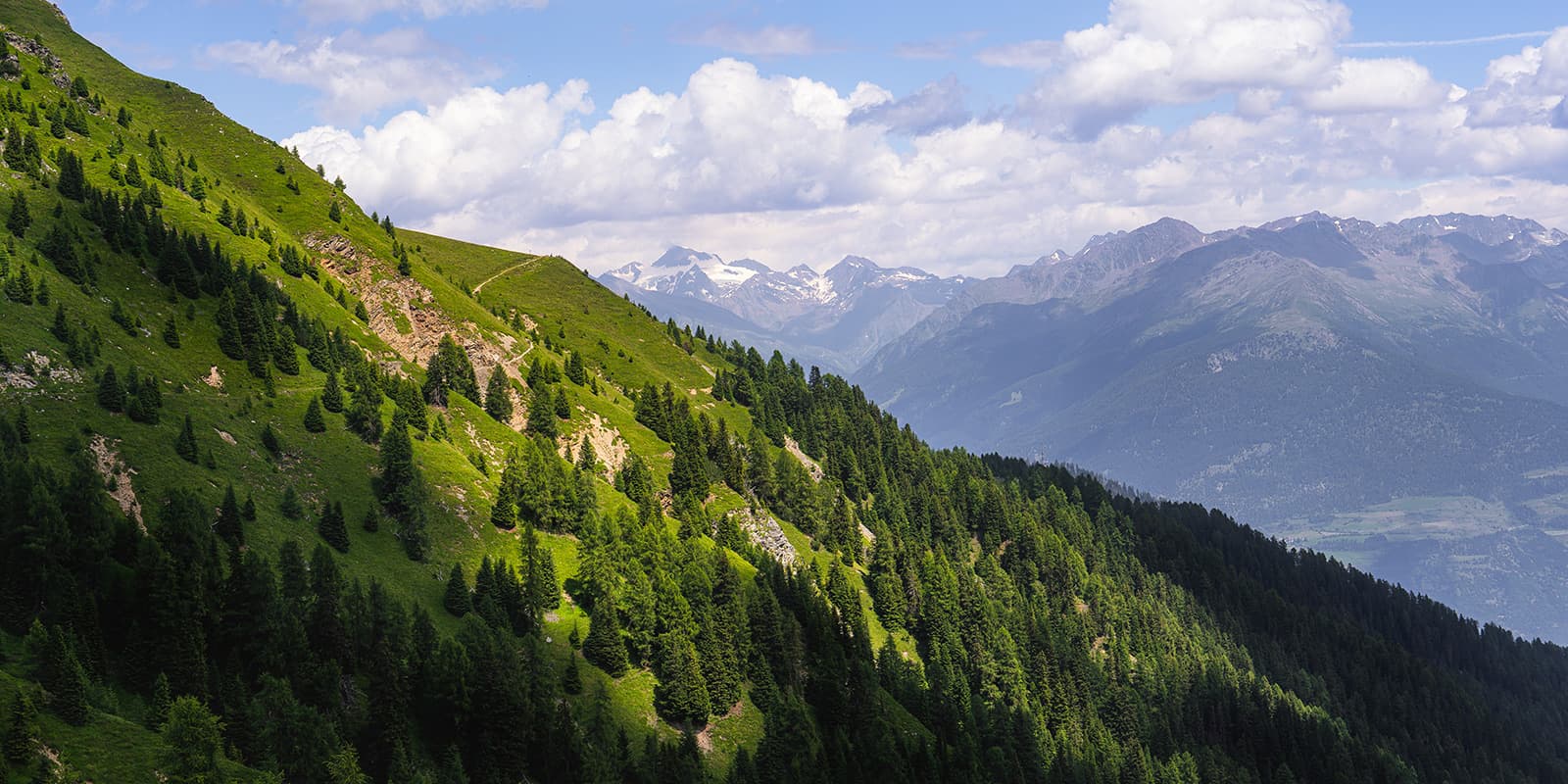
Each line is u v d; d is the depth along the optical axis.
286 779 108.25
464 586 155.12
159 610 113.62
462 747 128.00
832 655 186.12
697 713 158.38
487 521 181.50
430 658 130.62
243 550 137.62
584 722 145.25
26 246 182.62
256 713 110.75
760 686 171.88
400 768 115.75
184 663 111.19
